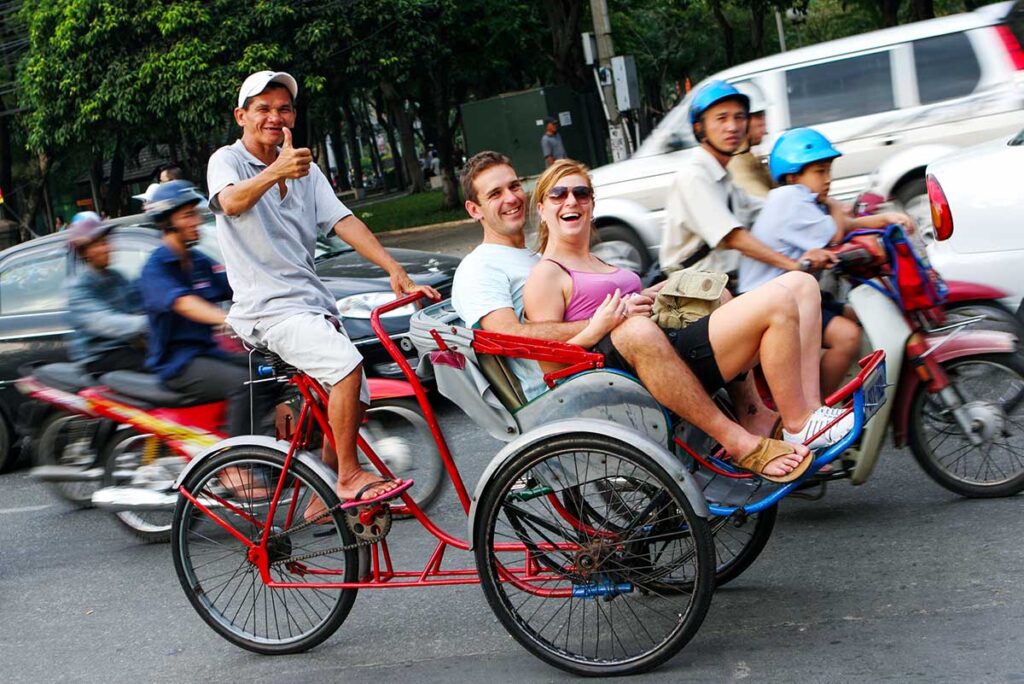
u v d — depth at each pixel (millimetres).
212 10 21531
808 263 4957
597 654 4113
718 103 5230
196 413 6141
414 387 4363
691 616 3912
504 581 4211
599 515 4137
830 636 4137
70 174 40969
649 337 3990
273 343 4637
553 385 4125
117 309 6664
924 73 9922
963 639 3949
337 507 4508
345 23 22156
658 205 10844
